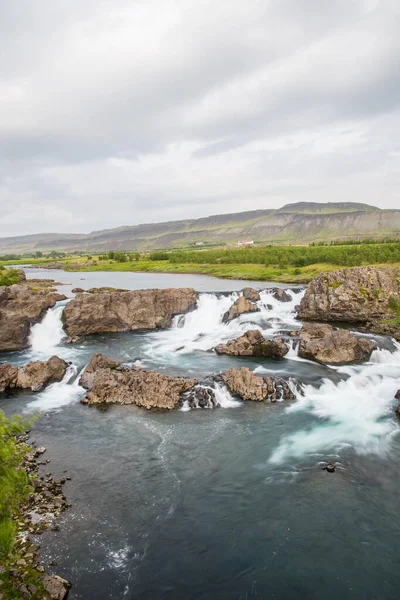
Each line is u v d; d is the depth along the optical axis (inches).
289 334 2623.0
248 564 911.7
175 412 1657.2
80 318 2903.5
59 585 828.0
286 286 4950.8
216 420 1583.4
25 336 2659.9
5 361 2333.9
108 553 936.9
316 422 1552.7
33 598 797.2
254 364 2167.8
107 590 842.2
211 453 1354.6
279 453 1344.7
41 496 1133.1
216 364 2185.0
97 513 1070.4
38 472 1258.6
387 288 3208.7
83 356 2393.0
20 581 837.8
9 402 1779.0
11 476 828.0
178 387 1792.6
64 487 1182.9
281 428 1509.6
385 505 1088.8
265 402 1732.3
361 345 2272.4
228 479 1213.7
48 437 1478.8
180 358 2316.7
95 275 7268.7
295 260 6697.8
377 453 1332.4
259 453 1347.2
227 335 2800.2
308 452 1346.0
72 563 905.5
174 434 1482.5
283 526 1021.8
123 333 2972.4
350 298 3127.5
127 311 3083.2
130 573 884.6
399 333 2632.9
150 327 3078.2
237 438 1446.9
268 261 7160.4
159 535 995.3
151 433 1493.6
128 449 1390.3
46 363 2047.2
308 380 1898.4
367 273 3307.1
